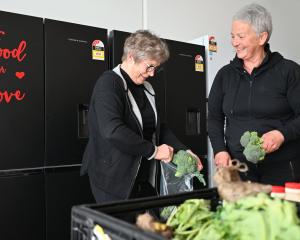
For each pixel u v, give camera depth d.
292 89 1.85
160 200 1.02
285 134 1.76
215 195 1.11
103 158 1.66
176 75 2.84
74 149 2.38
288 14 4.67
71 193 2.36
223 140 2.07
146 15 3.37
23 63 2.17
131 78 1.70
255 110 1.90
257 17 1.78
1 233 2.11
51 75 2.28
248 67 1.94
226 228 0.80
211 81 3.10
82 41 2.40
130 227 0.72
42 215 2.25
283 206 0.77
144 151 1.58
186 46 2.91
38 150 2.24
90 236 0.83
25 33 2.18
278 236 0.73
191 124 3.02
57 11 2.87
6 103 2.12
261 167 1.88
